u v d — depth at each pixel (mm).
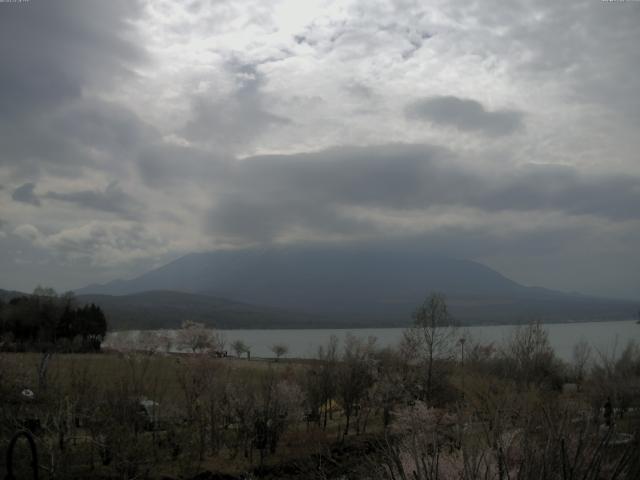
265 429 35812
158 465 32219
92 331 105062
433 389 43000
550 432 10031
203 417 38375
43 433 30781
